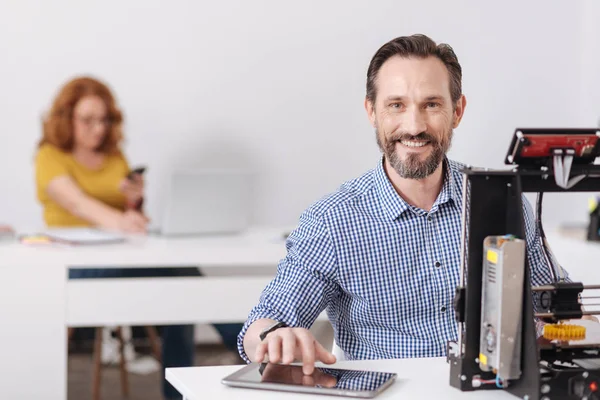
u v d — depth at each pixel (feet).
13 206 16.65
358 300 6.56
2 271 10.82
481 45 18.03
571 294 5.26
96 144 15.30
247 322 6.18
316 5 17.48
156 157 17.16
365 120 17.83
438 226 6.52
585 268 11.83
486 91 18.15
